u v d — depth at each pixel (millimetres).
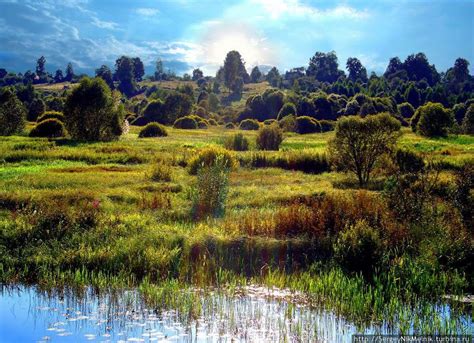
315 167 27609
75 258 10812
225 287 9820
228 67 149875
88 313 8273
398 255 11289
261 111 94250
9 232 11898
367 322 7996
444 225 12266
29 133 47562
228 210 14867
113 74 179625
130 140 44562
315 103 91125
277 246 11477
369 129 22312
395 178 14172
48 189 17062
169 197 16234
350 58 184750
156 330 7504
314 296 9211
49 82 186000
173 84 177750
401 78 166250
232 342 7078
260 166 27812
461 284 9805
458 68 173125
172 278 9883
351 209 13273
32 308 8562
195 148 34562
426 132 57562
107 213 13945
